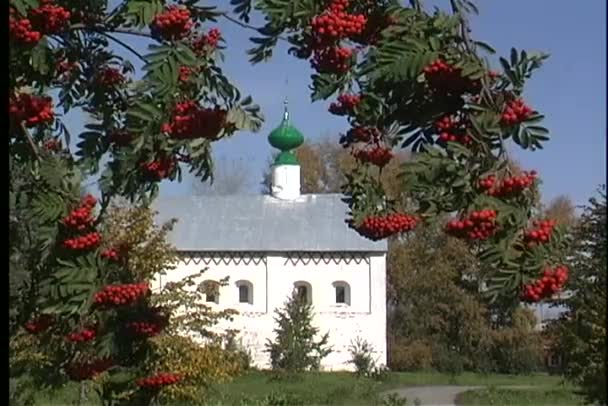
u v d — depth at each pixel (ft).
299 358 118.73
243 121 19.57
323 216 134.62
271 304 128.67
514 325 136.15
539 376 130.31
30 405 33.35
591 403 43.80
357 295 129.59
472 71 16.60
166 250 49.52
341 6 18.07
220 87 19.56
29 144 19.40
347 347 128.26
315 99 19.02
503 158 16.39
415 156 16.60
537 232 15.89
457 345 139.95
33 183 19.24
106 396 31.71
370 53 18.01
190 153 19.33
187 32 18.84
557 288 15.83
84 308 18.57
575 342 43.96
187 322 50.39
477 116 16.60
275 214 134.92
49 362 25.13
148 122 18.74
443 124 17.24
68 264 18.62
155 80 18.38
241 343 121.39
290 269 130.41
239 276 129.90
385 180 19.10
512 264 15.79
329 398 79.82
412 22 17.48
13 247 19.01
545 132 16.44
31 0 18.06
